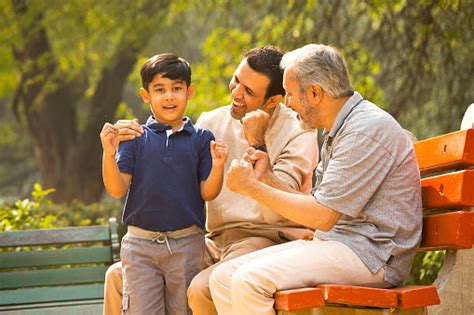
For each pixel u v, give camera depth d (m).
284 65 5.37
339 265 4.94
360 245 5.01
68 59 21.38
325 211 5.00
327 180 5.02
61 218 11.61
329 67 5.15
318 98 5.18
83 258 6.79
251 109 5.86
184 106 5.71
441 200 5.26
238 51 17.00
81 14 19.47
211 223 6.01
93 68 23.03
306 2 13.68
